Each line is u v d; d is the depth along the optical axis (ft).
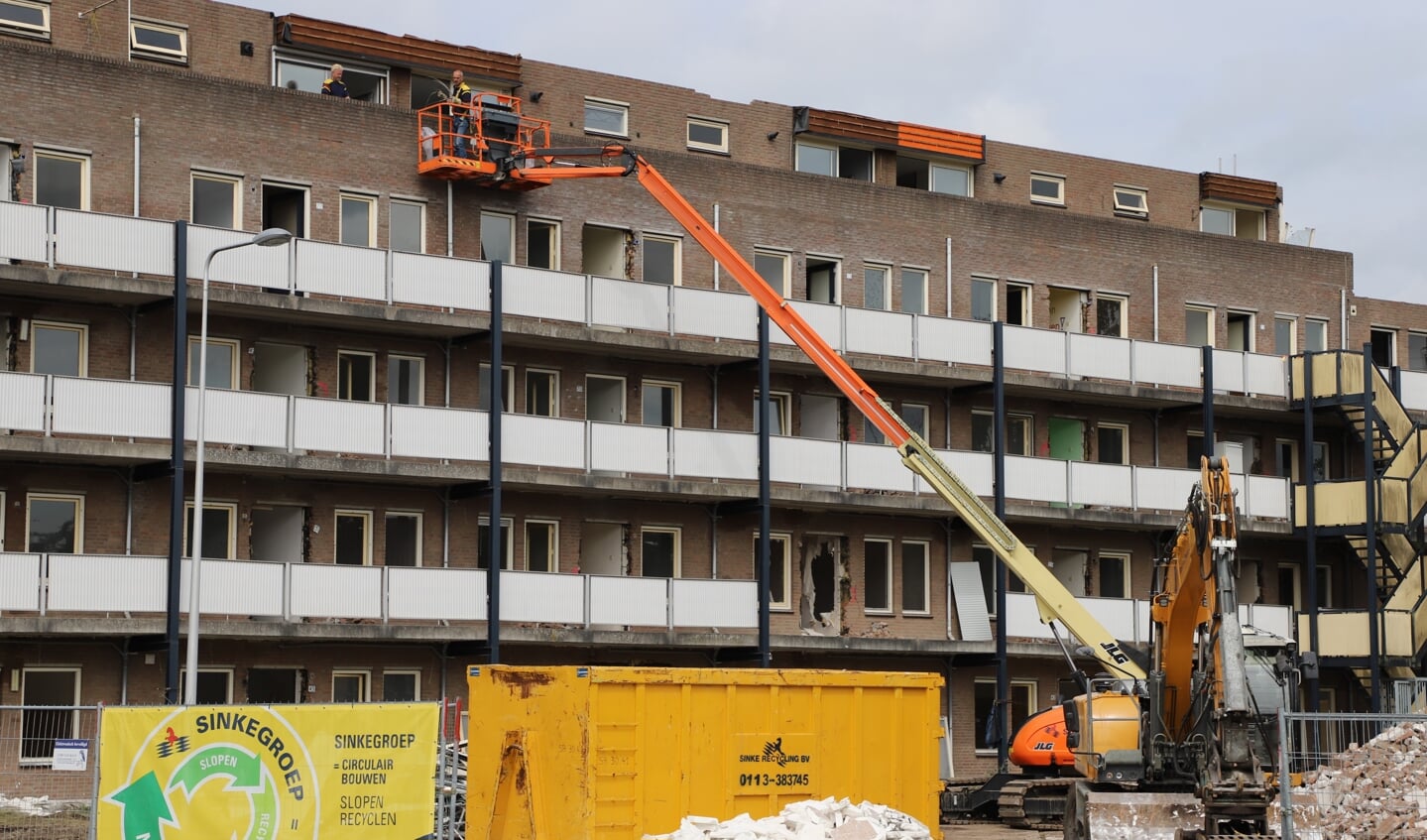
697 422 143.23
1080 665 156.46
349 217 131.13
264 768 76.18
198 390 113.50
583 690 73.72
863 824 73.87
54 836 79.97
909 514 151.02
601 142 143.95
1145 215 180.86
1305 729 90.58
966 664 151.23
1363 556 162.20
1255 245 177.27
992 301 160.66
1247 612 159.74
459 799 87.66
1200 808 83.87
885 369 147.43
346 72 140.15
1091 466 155.74
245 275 121.08
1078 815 90.27
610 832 73.46
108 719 75.61
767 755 77.82
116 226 116.88
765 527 139.33
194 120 124.77
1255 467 172.04
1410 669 158.61
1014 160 172.76
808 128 159.74
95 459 116.88
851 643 143.23
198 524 105.60
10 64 118.32
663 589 134.62
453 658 130.31
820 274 153.28
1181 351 163.22
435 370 132.57
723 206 146.82
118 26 130.72
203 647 120.37
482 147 133.80
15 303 117.29
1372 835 91.35
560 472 132.26
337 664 125.59
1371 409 162.09
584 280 134.62
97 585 114.11
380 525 129.49
